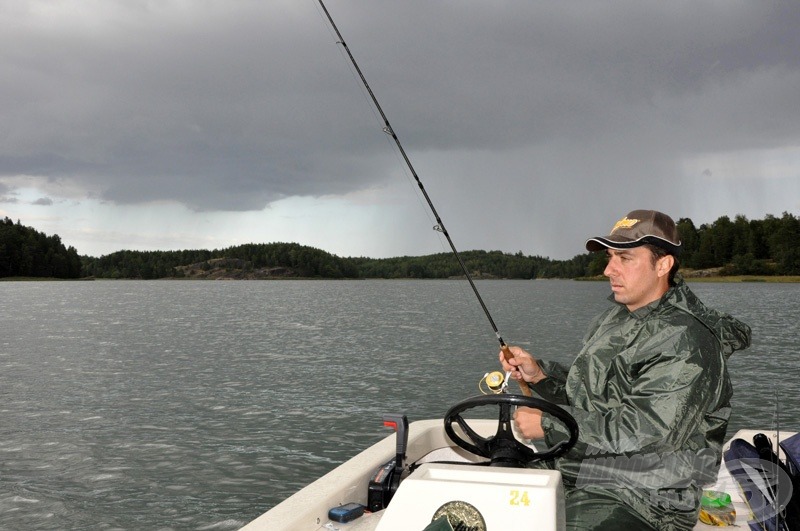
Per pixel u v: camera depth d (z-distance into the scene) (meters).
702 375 2.08
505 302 66.75
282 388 15.91
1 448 10.42
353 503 2.73
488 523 1.80
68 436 11.19
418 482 1.90
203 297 84.19
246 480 8.80
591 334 2.60
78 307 58.72
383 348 24.73
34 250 191.12
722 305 54.66
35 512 7.74
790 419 12.07
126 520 7.51
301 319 42.41
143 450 10.25
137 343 27.14
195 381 17.09
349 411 13.14
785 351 22.16
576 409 2.25
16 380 17.42
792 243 147.00
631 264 2.33
